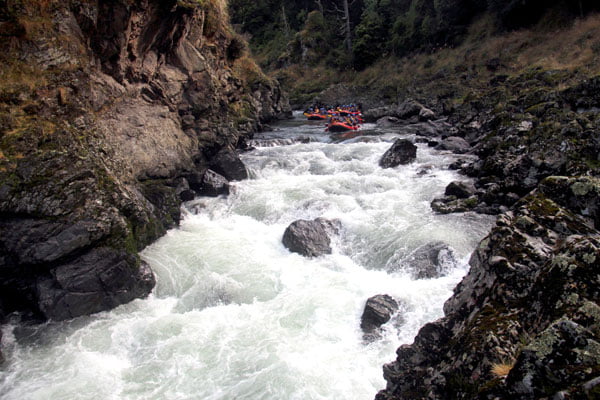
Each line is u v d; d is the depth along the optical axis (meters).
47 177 7.86
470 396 3.09
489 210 10.65
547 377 2.52
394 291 8.01
